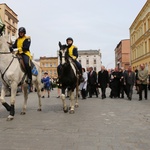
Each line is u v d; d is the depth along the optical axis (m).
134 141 4.98
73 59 9.52
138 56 51.53
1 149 4.48
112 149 4.44
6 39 7.82
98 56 106.12
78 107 10.52
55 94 21.30
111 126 6.45
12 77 7.57
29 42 8.45
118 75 15.52
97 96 16.67
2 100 7.62
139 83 14.02
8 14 45.66
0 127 6.34
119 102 12.73
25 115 8.30
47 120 7.33
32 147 4.59
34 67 8.95
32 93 22.73
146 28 43.16
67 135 5.48
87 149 4.44
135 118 7.66
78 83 10.33
